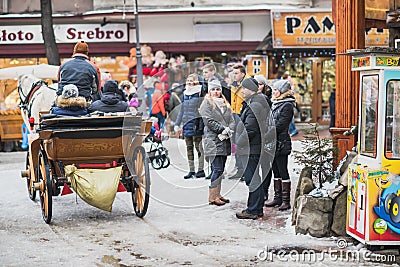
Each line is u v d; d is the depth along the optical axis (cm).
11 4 2914
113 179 1123
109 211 1136
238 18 2830
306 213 983
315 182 1083
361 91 921
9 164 1981
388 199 870
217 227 1047
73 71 1175
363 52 878
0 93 2381
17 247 948
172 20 2833
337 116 1230
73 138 1094
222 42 2834
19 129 2386
